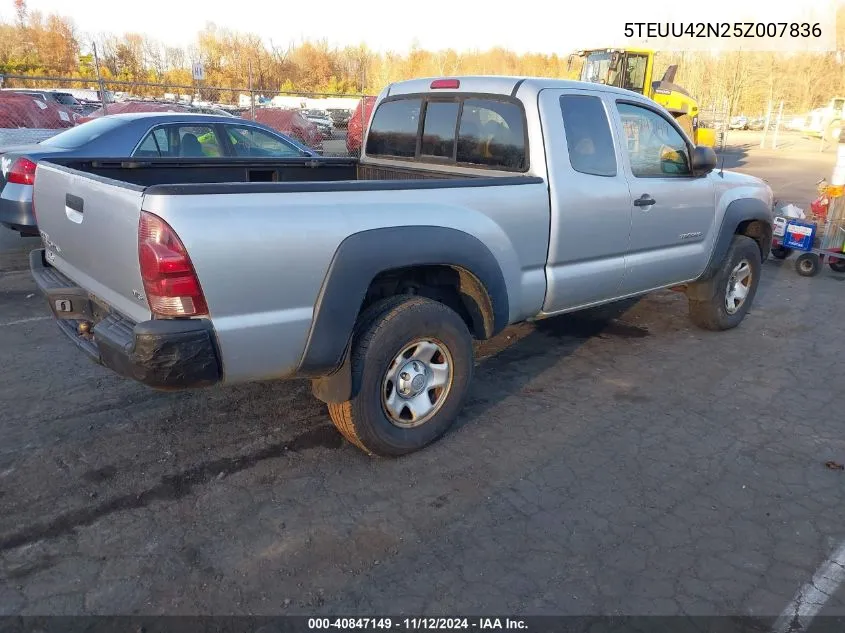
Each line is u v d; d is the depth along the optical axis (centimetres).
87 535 292
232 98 4219
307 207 295
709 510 321
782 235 830
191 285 267
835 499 333
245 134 805
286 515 310
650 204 466
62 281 365
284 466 351
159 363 269
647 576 275
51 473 337
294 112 1642
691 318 586
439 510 317
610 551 290
